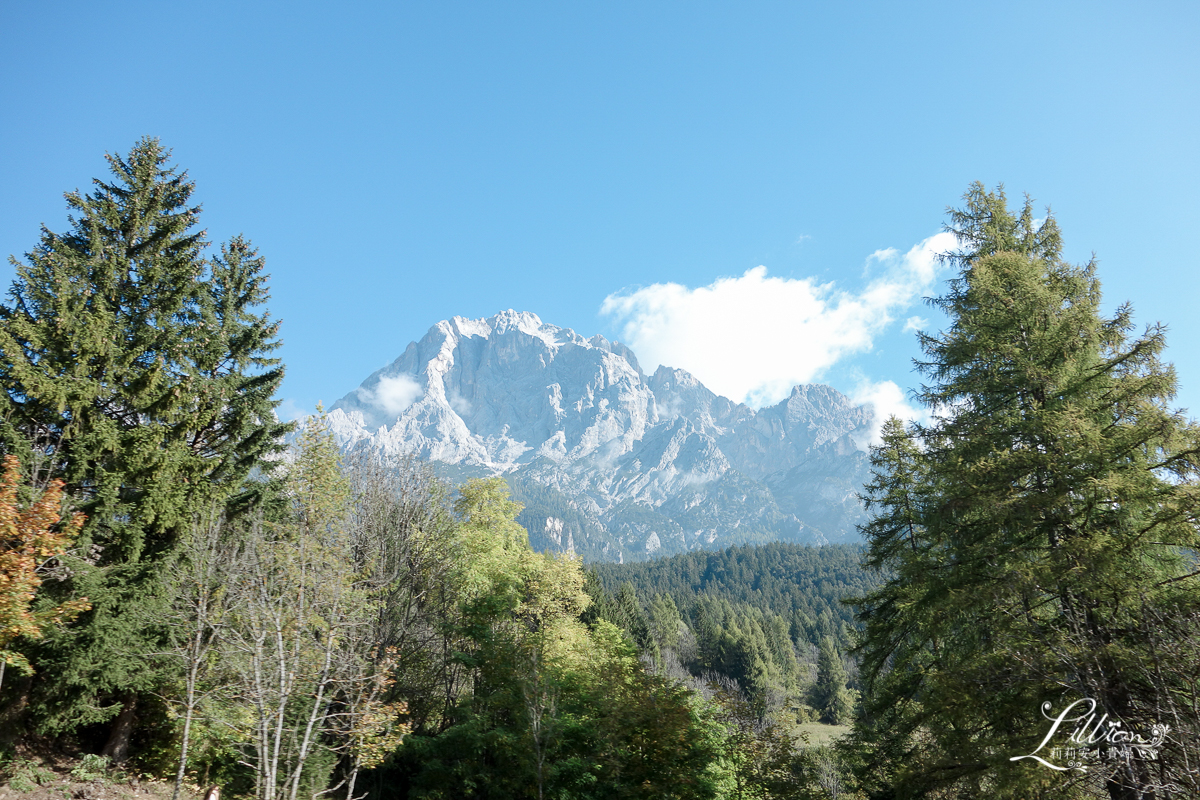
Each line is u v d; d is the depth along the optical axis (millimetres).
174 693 15219
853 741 19156
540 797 15375
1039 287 13930
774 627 101875
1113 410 12852
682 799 15945
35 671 13633
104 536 15086
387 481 26141
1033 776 9969
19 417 14258
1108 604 10984
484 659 19453
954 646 14625
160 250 17766
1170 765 8625
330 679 12172
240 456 18953
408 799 19312
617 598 72312
